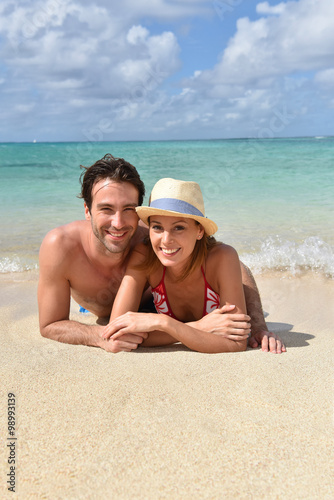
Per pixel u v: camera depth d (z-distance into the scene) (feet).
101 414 6.47
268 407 6.66
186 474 5.35
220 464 5.50
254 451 5.72
